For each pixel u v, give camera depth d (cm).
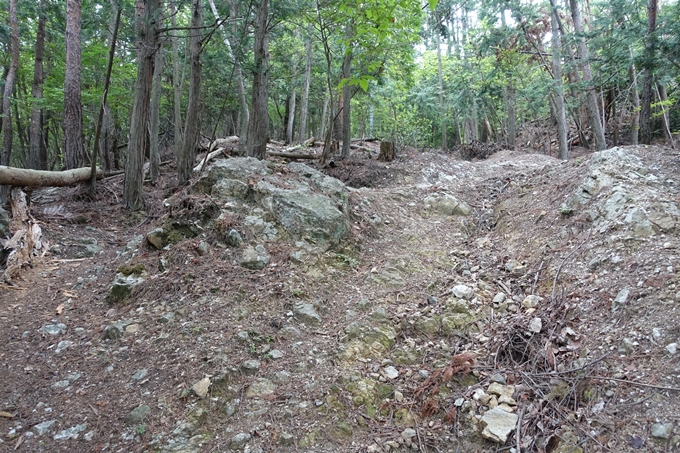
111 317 410
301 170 646
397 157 1085
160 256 479
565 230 478
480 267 494
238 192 548
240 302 406
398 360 356
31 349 372
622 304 328
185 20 1522
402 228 621
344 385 322
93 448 272
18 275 504
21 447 272
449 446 273
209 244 483
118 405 304
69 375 338
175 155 1119
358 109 2575
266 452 267
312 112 2833
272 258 471
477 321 390
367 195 723
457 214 678
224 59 973
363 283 472
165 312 400
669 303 305
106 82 780
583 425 254
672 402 242
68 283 500
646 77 953
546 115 2153
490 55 1600
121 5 781
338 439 279
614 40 1005
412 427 289
